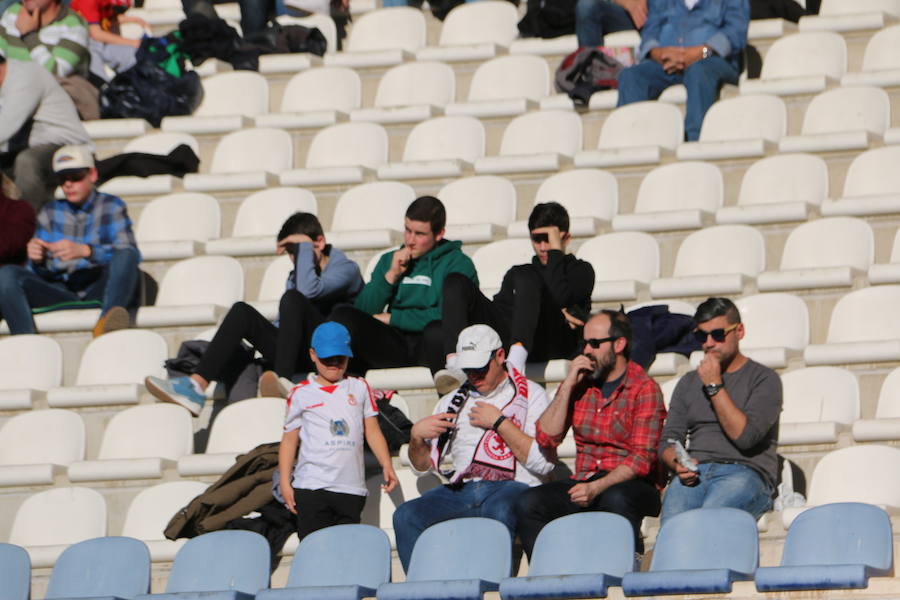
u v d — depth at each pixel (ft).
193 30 147.13
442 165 125.59
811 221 108.47
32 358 112.37
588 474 81.97
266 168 134.92
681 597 69.87
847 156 117.60
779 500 83.41
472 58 145.59
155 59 145.18
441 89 142.31
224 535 83.56
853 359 94.63
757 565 71.61
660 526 81.05
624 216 114.11
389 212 122.21
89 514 97.19
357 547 80.28
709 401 82.12
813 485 83.30
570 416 83.15
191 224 126.82
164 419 102.17
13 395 108.47
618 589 71.72
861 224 105.81
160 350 110.52
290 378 98.99
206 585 82.43
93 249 116.88
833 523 70.33
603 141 126.31
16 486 101.86
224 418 100.07
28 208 119.65
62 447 104.32
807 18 137.39
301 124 138.82
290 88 145.28
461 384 88.17
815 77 126.52
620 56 133.59
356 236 117.91
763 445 81.56
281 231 104.94
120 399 106.93
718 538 73.00
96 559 85.30
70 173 117.91
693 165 117.39
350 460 87.30
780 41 133.80
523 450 83.35
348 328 98.73
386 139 133.28
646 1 137.90
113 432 102.83
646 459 80.89
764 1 139.33
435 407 90.94
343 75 144.66
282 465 87.40
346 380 88.69
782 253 111.14
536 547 76.59
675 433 82.64
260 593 78.23
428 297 100.99
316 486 86.58
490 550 77.30
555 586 72.43
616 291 105.91
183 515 89.45
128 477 99.66
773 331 98.84
